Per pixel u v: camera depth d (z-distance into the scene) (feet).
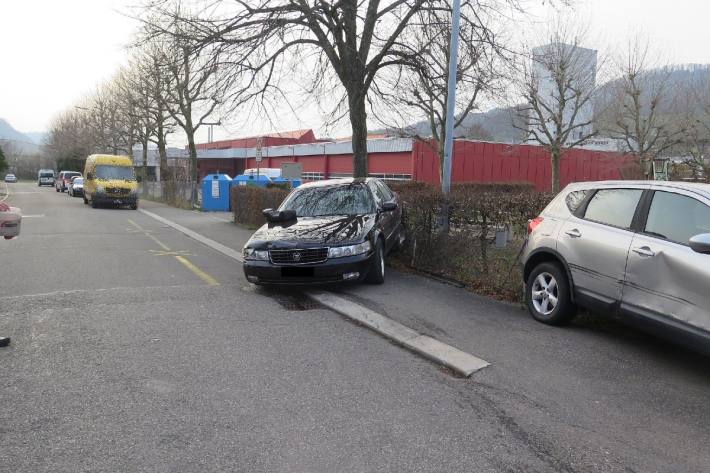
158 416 12.08
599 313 17.15
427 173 92.22
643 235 15.87
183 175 124.88
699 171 55.67
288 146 136.77
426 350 16.46
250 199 55.67
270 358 15.88
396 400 13.08
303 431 11.48
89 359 15.57
